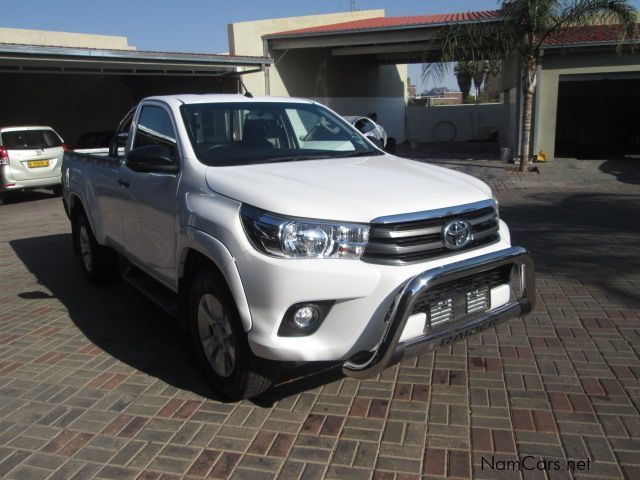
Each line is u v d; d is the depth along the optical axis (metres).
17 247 8.52
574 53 15.88
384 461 3.06
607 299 5.30
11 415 3.63
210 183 3.66
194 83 21.06
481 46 14.28
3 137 13.11
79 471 3.05
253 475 2.98
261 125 4.54
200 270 3.80
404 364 4.15
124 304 5.69
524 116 14.73
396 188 3.46
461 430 3.32
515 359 4.17
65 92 22.23
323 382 3.92
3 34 19.92
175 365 4.28
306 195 3.24
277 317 3.08
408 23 18.69
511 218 9.22
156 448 3.24
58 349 4.63
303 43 20.19
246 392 3.49
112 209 5.20
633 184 12.30
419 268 3.13
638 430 3.25
